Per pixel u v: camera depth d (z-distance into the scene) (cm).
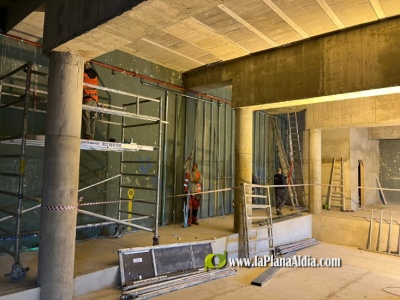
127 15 267
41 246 323
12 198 438
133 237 540
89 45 321
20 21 403
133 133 597
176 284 420
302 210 899
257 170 970
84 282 365
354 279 502
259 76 586
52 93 329
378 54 455
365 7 415
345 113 790
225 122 839
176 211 684
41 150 470
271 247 604
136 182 599
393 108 720
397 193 1104
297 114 1102
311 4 410
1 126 428
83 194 516
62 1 329
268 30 491
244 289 435
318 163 851
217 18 454
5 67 437
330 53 501
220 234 577
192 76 702
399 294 442
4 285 321
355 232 756
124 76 586
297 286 458
